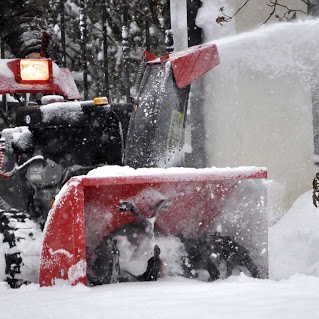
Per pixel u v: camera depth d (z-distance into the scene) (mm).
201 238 13336
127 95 20562
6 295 11078
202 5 19516
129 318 8477
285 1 18766
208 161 19453
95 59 28859
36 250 12664
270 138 18438
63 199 11469
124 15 20672
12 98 20484
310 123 19000
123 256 12734
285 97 18625
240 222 13734
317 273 14523
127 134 13688
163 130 13391
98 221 12750
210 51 13969
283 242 16609
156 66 13688
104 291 10867
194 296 9906
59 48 27984
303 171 18969
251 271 13250
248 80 18000
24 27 17734
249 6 18344
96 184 11461
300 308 8711
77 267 11414
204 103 19531
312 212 17094
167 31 20844
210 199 13609
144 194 12938
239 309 8789
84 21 21094
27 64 15516
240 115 17953
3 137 15328
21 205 14945
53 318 8703
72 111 14477
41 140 14836
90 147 14531
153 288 10930
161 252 13312
